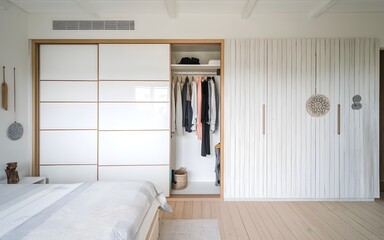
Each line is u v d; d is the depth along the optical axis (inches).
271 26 120.5
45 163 121.9
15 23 111.8
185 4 110.6
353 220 99.3
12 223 48.9
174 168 151.3
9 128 109.1
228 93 120.7
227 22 120.6
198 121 134.0
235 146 121.4
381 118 136.1
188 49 141.2
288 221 98.3
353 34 120.4
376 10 117.1
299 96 120.1
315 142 120.6
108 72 120.7
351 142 120.5
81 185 76.8
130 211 56.2
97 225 48.3
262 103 120.6
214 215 104.5
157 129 121.6
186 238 84.4
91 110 121.6
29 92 120.6
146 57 121.1
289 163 121.3
